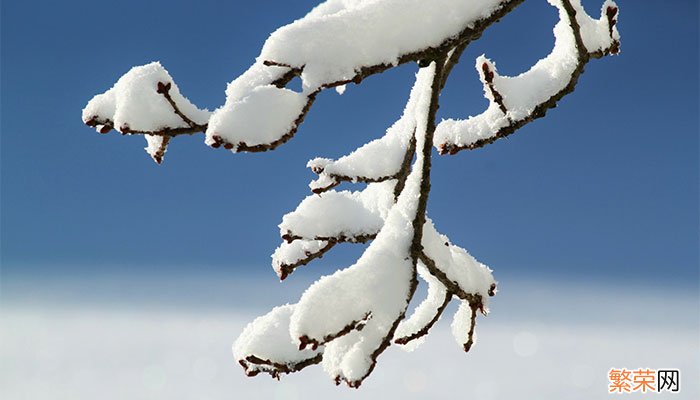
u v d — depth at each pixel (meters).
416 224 1.88
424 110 1.98
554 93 2.26
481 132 2.32
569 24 2.22
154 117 1.95
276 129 1.74
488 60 2.24
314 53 1.77
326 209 2.29
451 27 1.88
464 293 2.01
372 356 1.75
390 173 2.29
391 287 1.80
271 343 1.96
